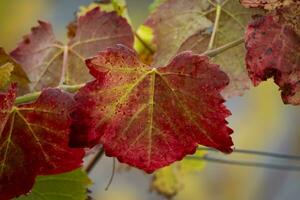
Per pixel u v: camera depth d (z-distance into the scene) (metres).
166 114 0.57
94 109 0.57
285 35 0.58
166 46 0.72
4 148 0.58
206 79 0.57
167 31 0.72
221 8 0.70
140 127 0.57
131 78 0.57
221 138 0.57
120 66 0.57
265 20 0.58
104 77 0.57
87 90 0.57
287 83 0.58
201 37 0.71
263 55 0.58
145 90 0.57
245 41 0.59
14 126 0.58
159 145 0.57
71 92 0.60
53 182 0.67
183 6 0.72
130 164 0.57
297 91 0.58
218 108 0.56
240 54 0.67
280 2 0.58
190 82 0.57
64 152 0.58
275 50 0.58
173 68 0.57
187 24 0.71
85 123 0.56
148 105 0.57
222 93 0.67
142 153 0.57
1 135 0.58
